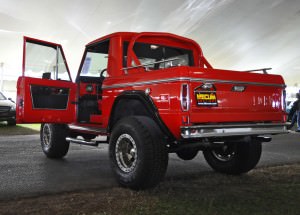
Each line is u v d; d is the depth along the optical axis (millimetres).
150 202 3496
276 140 10000
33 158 6328
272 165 5742
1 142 8727
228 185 4312
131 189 4012
